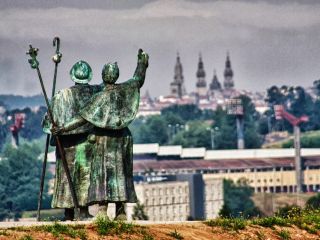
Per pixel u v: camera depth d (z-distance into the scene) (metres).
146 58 66.44
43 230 59.12
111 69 65.31
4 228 59.34
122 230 60.81
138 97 65.75
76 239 58.94
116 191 65.25
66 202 66.44
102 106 65.19
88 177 66.25
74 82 67.38
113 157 65.38
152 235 61.31
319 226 69.25
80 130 65.75
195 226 64.69
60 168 66.62
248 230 65.88
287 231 67.38
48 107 66.44
